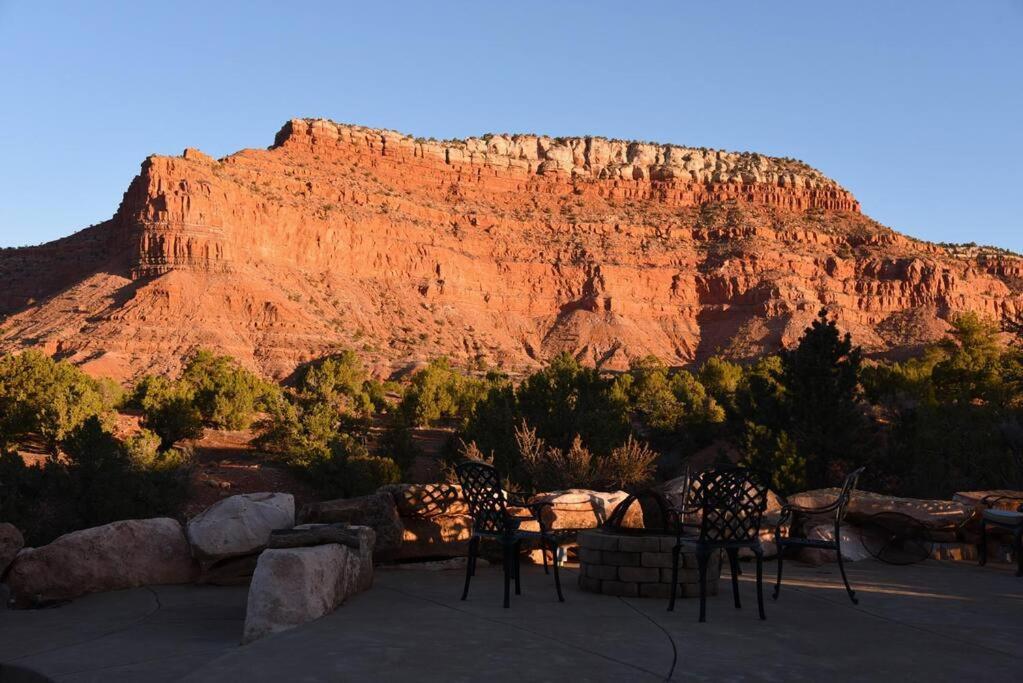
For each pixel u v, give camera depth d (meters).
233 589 7.72
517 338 180.12
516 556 7.23
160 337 132.00
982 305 189.75
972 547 10.11
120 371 121.81
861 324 182.75
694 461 37.81
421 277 180.75
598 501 9.45
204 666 4.79
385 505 8.45
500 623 6.03
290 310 146.62
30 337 133.12
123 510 25.33
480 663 4.90
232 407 54.44
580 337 179.00
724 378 74.06
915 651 5.42
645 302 188.88
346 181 195.50
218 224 151.75
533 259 194.75
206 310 139.75
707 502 6.46
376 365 136.75
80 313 139.62
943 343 66.88
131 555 7.83
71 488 24.41
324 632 5.63
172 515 27.52
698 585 7.24
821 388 20.11
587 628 5.92
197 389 59.34
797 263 194.00
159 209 149.75
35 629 6.28
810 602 7.08
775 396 22.88
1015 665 5.11
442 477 25.14
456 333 170.50
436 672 4.70
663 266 196.62
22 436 41.25
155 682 4.71
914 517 9.90
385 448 43.03
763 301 184.12
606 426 22.98
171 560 8.01
